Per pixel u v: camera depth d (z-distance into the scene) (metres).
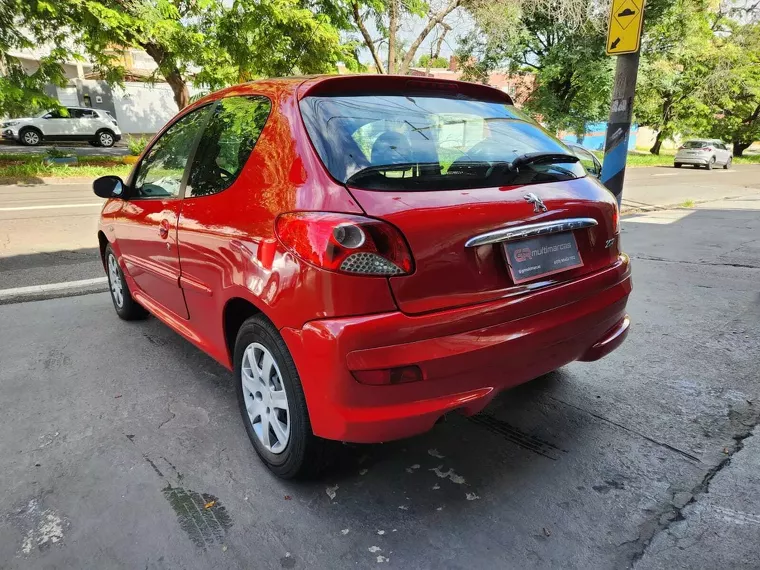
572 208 2.46
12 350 3.92
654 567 1.99
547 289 2.33
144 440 2.82
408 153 2.27
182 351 3.92
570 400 3.22
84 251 6.93
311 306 2.02
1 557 2.05
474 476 2.53
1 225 8.49
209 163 2.87
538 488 2.44
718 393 3.28
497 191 2.28
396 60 17.09
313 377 2.06
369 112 2.42
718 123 35.69
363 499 2.38
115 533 2.17
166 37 12.64
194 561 2.04
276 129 2.41
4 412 3.08
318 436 2.16
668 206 11.99
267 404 2.48
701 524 2.20
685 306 4.86
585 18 17.53
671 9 20.55
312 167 2.16
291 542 2.13
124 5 12.29
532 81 23.59
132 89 29.86
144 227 3.48
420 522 2.23
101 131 23.92
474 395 2.15
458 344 2.07
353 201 2.01
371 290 1.95
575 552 2.06
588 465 2.60
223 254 2.53
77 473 2.54
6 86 12.63
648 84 24.12
